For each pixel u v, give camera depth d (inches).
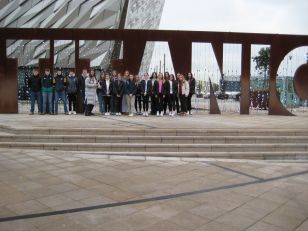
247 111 594.2
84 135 354.3
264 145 343.0
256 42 585.6
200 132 365.1
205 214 183.0
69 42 1293.1
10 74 568.1
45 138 349.4
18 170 262.1
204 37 576.4
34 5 1413.6
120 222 170.6
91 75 530.0
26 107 740.0
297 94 590.2
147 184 233.1
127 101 539.8
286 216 182.2
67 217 175.2
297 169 285.9
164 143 347.6
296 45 587.2
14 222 167.9
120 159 305.4
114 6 1282.0
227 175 261.4
